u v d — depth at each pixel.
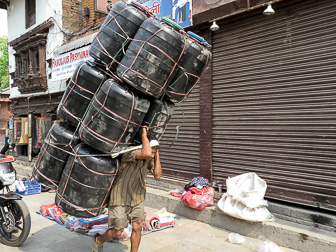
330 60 3.76
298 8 4.07
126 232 3.98
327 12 3.79
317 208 3.88
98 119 2.62
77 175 2.76
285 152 4.17
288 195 4.11
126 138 2.71
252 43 4.61
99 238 3.21
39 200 6.39
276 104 4.29
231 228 4.23
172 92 2.82
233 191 4.16
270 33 4.38
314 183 3.85
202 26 5.23
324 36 3.82
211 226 4.44
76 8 9.89
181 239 3.98
